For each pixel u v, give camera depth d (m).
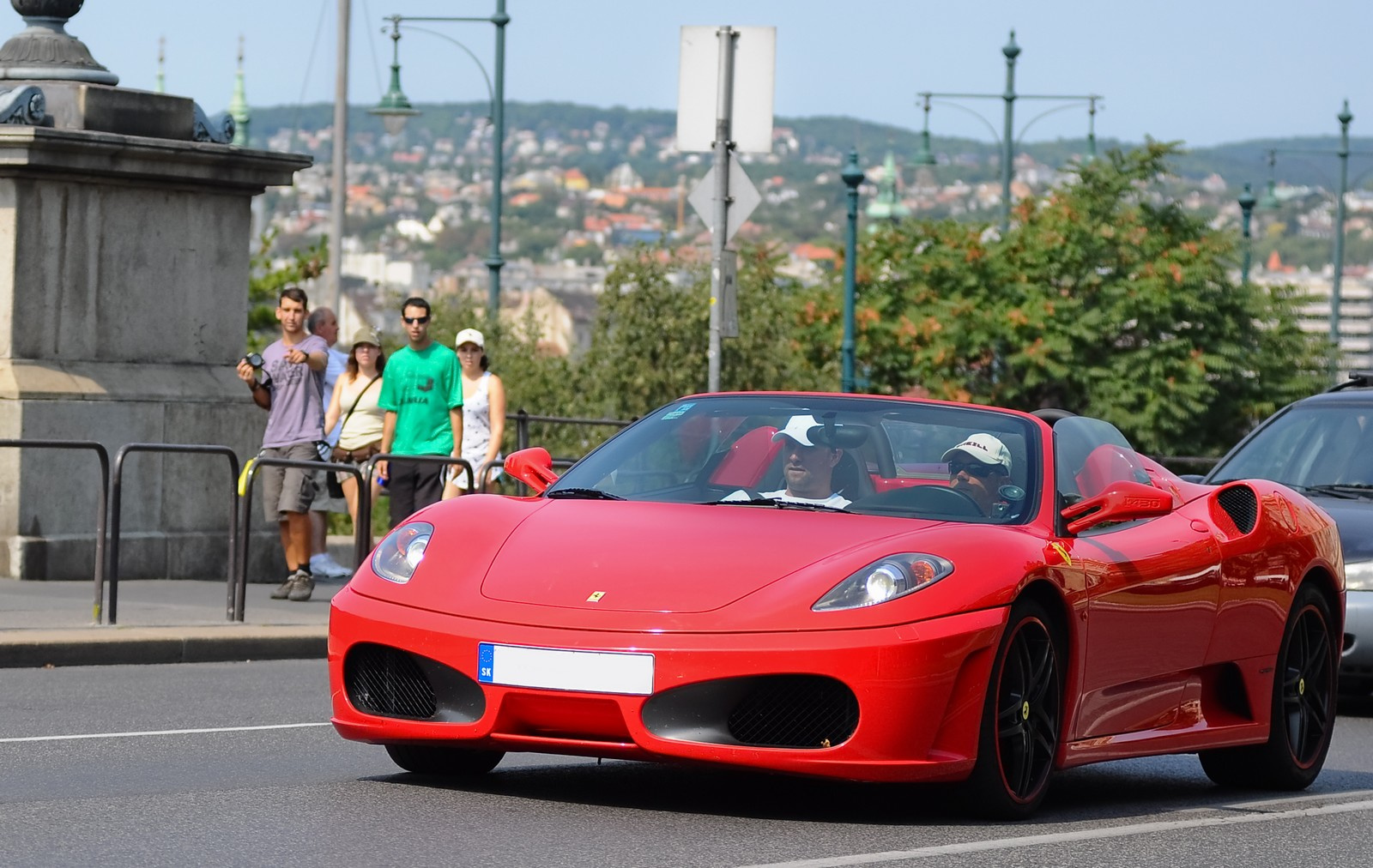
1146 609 10.96
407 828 9.23
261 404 21.61
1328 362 55.50
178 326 22.92
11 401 21.34
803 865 8.56
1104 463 11.55
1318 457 18.48
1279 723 12.30
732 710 9.22
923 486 10.80
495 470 23.47
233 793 10.17
